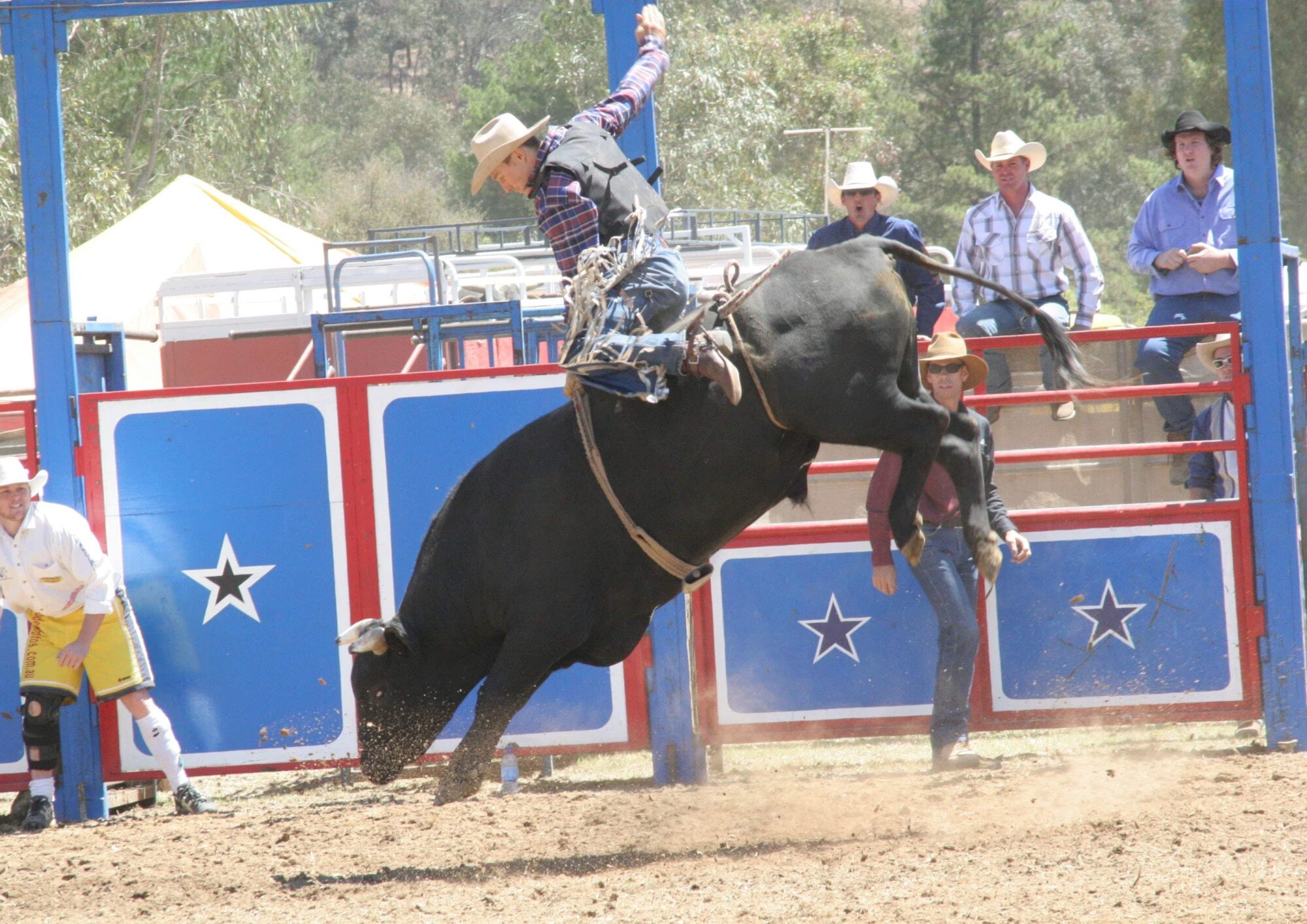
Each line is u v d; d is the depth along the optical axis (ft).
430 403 71.36
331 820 64.23
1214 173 79.20
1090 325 85.35
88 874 56.29
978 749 76.28
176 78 307.58
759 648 71.56
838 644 71.31
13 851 61.62
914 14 579.89
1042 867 47.62
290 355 120.67
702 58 324.39
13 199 242.99
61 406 71.72
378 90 632.79
